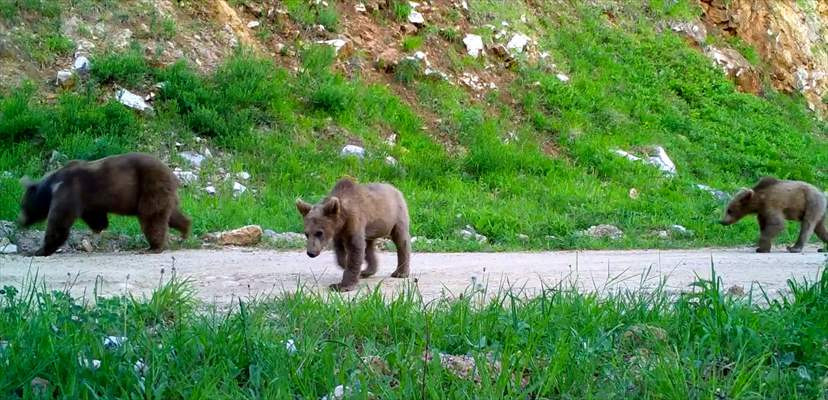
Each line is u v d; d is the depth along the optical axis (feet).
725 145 82.84
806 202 45.47
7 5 56.49
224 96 57.77
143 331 16.71
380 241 41.73
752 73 100.12
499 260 36.19
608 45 89.35
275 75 61.93
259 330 17.15
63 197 34.42
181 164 51.13
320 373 15.07
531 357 16.06
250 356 15.61
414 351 16.20
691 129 82.12
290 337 17.24
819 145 92.38
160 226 36.52
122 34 59.06
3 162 47.37
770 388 15.21
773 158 83.41
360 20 72.02
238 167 52.54
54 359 14.57
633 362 16.10
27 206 35.60
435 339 17.57
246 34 64.90
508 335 17.33
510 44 78.95
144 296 21.58
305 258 35.14
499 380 14.33
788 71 107.65
